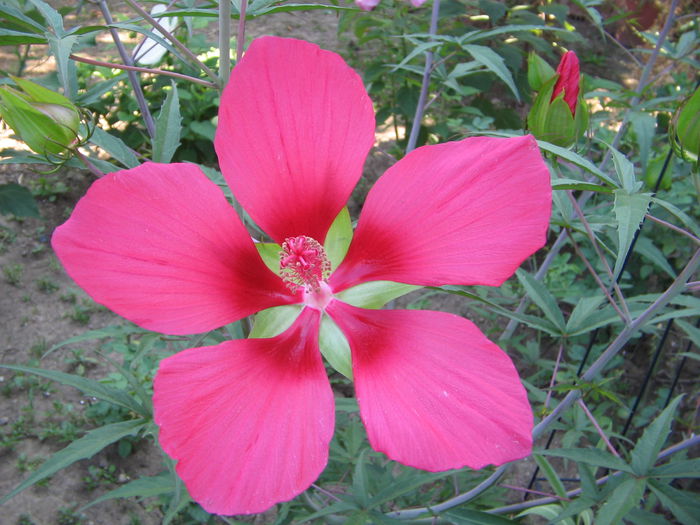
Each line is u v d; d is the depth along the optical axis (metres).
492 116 0.90
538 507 0.44
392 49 0.87
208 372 0.19
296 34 1.15
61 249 0.17
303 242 0.22
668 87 0.84
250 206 0.21
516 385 0.18
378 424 0.18
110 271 0.18
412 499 0.45
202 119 0.89
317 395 0.19
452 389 0.19
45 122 0.23
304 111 0.21
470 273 0.19
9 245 0.79
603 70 1.08
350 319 0.22
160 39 0.26
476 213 0.20
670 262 0.71
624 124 0.52
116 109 0.90
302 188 0.22
